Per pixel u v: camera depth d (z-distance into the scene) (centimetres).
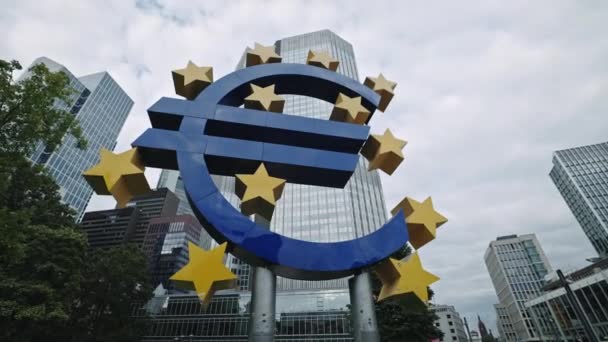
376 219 7250
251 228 364
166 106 438
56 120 934
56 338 2114
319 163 431
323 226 6838
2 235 744
